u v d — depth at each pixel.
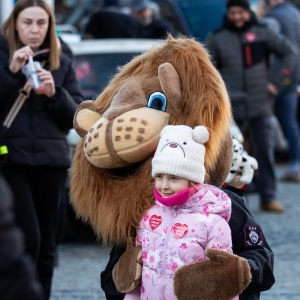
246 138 13.80
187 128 5.05
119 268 5.34
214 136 5.16
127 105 5.30
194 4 21.22
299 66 16.89
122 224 5.29
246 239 5.23
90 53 13.12
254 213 13.87
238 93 13.32
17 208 7.68
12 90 7.77
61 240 11.29
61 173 7.97
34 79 7.62
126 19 16.88
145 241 5.15
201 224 5.00
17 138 7.72
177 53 5.38
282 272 9.91
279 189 16.58
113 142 5.15
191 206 5.07
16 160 7.67
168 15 21.25
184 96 5.28
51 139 7.84
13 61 7.78
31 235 7.64
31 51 7.78
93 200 5.43
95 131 5.25
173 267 5.00
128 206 5.27
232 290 4.75
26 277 3.43
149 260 5.11
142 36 17.36
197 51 5.41
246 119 13.41
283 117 17.22
